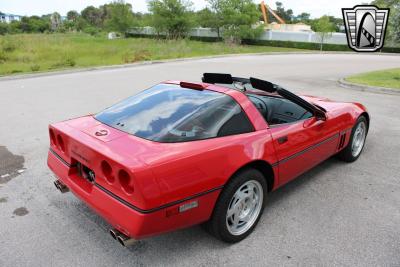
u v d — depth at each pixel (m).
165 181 2.40
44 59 21.53
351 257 2.88
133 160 2.38
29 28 82.81
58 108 8.09
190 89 3.31
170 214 2.47
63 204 3.71
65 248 2.98
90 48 27.12
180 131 2.74
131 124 2.93
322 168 4.68
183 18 45.69
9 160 4.94
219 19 47.91
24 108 8.09
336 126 4.17
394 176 4.46
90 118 3.29
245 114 3.07
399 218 3.48
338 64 20.81
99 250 2.96
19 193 3.95
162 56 22.80
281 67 18.22
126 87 11.05
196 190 2.57
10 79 13.09
